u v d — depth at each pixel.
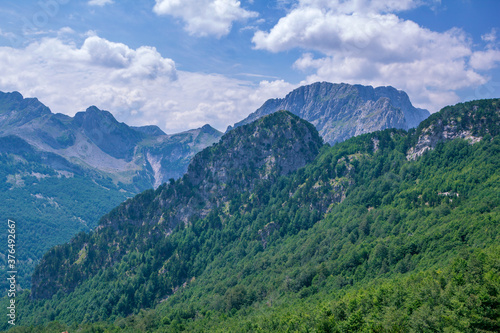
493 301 136.88
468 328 130.12
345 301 180.50
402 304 159.50
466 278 153.62
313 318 174.75
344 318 167.38
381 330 143.25
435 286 154.88
